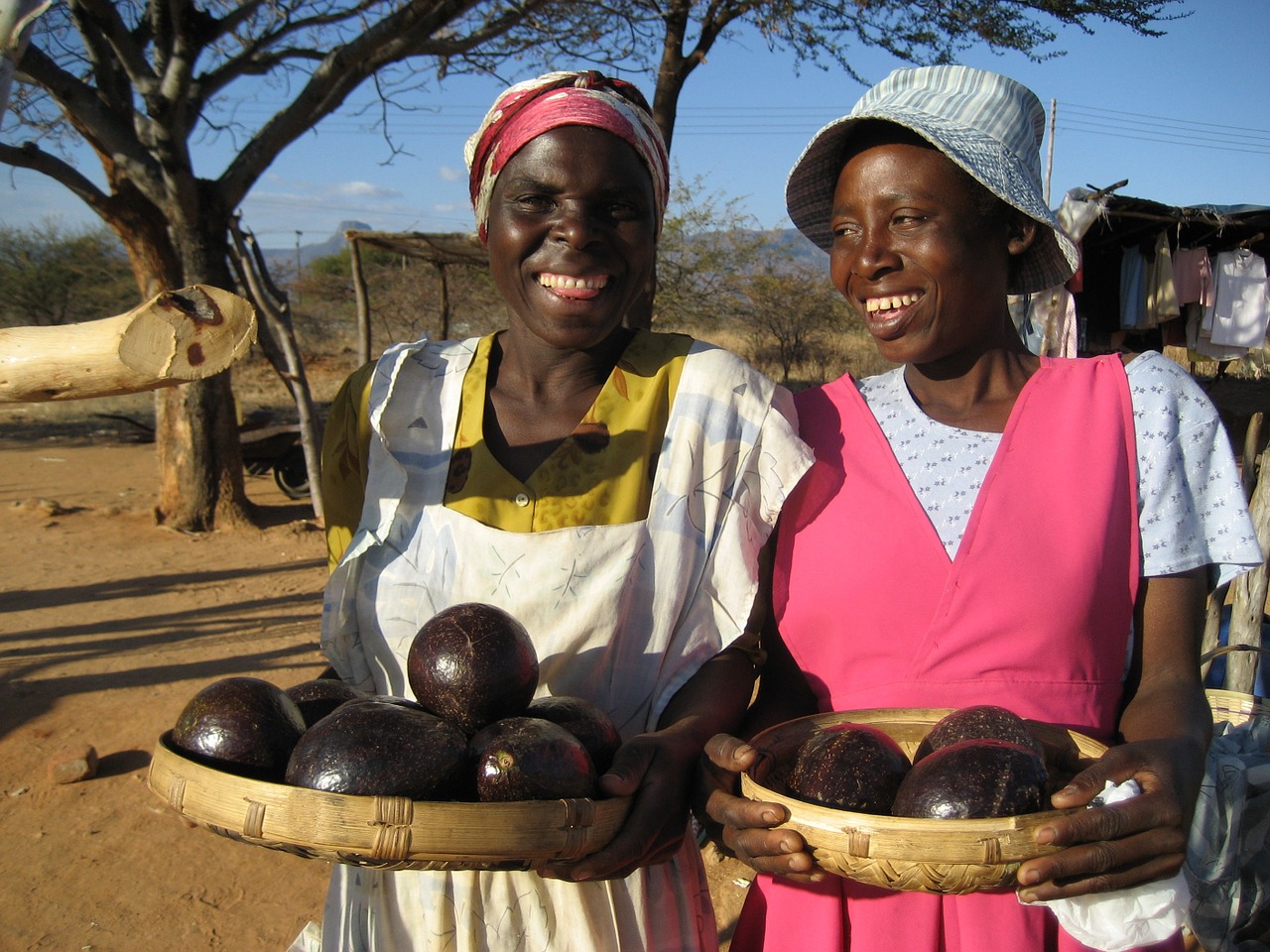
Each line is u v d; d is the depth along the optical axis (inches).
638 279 74.2
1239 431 438.6
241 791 53.6
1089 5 416.8
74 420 764.6
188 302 52.7
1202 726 62.7
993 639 68.3
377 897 72.5
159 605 311.3
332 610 75.4
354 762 55.4
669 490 73.3
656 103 472.1
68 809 182.9
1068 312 246.8
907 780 58.5
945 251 70.2
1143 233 415.8
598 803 57.4
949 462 72.8
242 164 355.6
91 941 145.8
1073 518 68.4
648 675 73.3
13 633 282.4
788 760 66.8
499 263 73.5
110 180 391.5
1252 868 103.7
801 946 68.5
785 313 985.5
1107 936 53.1
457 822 52.3
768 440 74.8
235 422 421.1
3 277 1201.4
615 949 71.2
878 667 72.0
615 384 75.1
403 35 318.7
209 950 144.9
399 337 1105.4
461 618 64.0
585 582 70.9
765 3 440.1
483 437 74.6
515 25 374.0
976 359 74.7
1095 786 53.9
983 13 428.5
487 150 74.1
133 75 322.3
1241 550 67.6
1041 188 75.5
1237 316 403.5
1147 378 70.9
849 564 72.4
